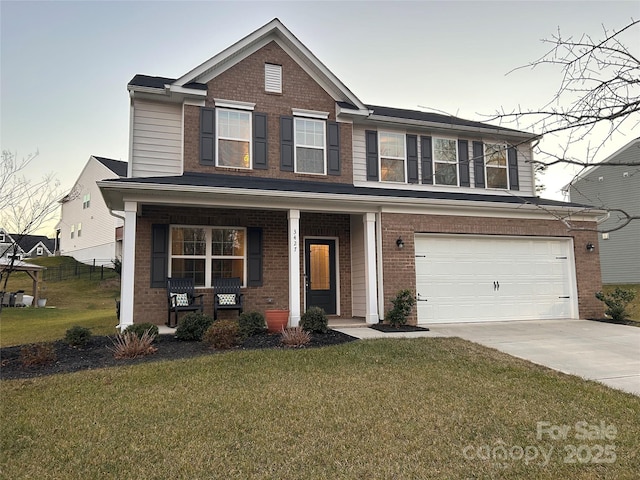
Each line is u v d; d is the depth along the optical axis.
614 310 12.16
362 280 12.14
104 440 4.45
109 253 32.06
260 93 12.12
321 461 4.06
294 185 11.39
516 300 12.40
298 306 10.40
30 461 4.06
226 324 8.23
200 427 4.73
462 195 13.12
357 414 5.07
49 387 5.96
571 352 8.26
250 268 11.53
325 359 7.27
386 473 3.84
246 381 6.18
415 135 13.55
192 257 11.26
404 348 8.02
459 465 3.99
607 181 25.06
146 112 11.38
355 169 12.90
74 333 8.27
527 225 12.61
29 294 25.64
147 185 9.12
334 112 12.74
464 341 8.88
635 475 3.82
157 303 10.61
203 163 11.34
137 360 7.25
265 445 4.35
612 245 25.27
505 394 5.77
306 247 12.42
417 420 4.92
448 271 11.93
